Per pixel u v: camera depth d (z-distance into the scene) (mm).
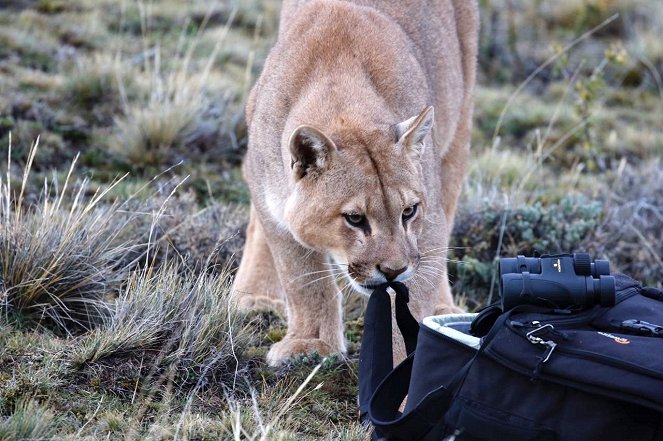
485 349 4352
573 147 12219
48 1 13133
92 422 5031
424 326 4730
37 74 10758
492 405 4297
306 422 5461
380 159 5496
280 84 6254
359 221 5449
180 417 5047
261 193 6445
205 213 8312
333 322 6516
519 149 12062
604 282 4527
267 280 7547
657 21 15867
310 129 5406
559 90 13969
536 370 4172
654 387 3959
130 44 12586
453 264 8438
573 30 15789
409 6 7219
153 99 10148
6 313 5969
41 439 4547
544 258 4734
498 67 14633
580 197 9367
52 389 5258
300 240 5754
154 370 5484
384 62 6223
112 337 5645
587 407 4109
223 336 5973
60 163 9289
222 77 11898
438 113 7262
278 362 6141
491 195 9289
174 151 9898
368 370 5145
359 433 5164
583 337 4246
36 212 7066
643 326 4352
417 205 5637
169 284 6219
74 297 6348
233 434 4992
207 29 13844
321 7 6500
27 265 6207
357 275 5422
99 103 10594
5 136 9375
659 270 8852
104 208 7297
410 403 4699
